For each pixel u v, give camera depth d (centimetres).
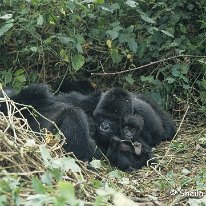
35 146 862
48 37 1452
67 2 1334
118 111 1262
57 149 952
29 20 1369
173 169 1215
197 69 1581
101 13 1499
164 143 1400
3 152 833
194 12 1645
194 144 1357
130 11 1566
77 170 820
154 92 1538
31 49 1362
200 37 1589
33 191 775
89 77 1584
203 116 1532
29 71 1510
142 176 1156
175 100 1559
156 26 1594
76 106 1223
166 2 1612
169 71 1538
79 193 850
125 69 1584
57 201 637
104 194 768
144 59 1574
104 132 1252
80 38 1401
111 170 1188
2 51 1484
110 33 1430
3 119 915
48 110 1120
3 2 1384
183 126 1509
